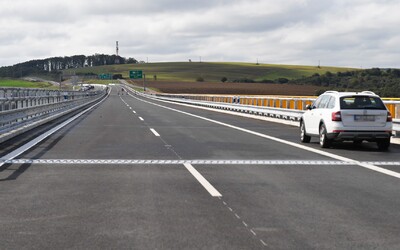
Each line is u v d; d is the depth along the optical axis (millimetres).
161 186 8242
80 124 23484
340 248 4930
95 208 6648
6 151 12852
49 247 4926
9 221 5957
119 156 12000
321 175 9461
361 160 11586
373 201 7168
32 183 8469
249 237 5309
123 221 5973
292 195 7566
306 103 23094
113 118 28891
